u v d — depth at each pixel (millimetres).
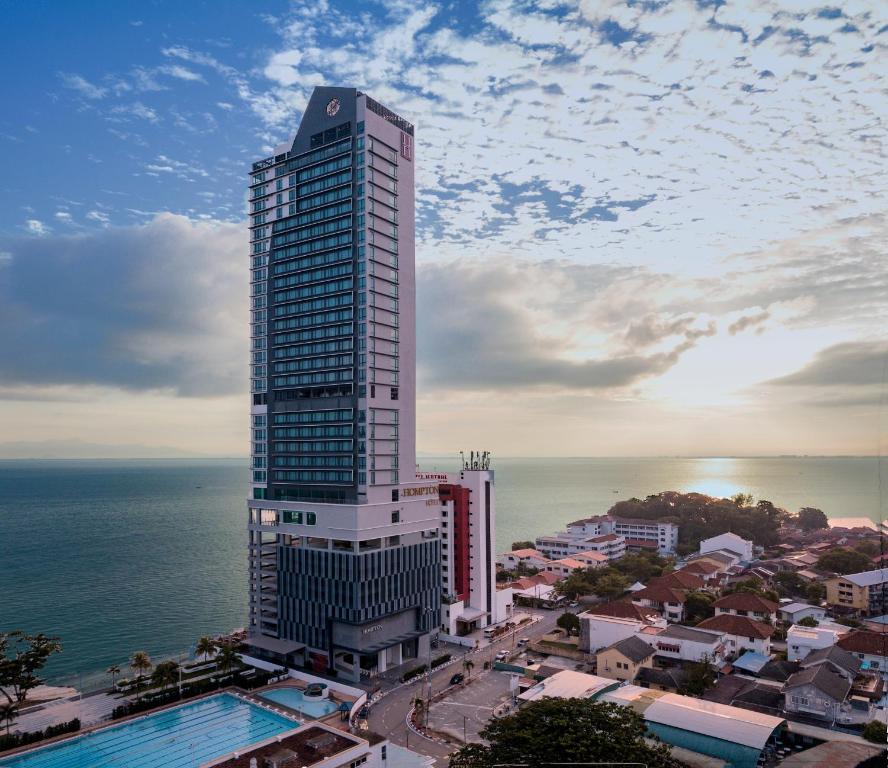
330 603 142875
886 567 161375
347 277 153125
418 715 119250
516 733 80938
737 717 103438
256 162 175125
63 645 180500
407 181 161875
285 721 114438
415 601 151625
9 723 113438
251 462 167250
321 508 147375
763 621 166125
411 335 159250
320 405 155625
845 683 116188
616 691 117688
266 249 171250
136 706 118562
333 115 159750
